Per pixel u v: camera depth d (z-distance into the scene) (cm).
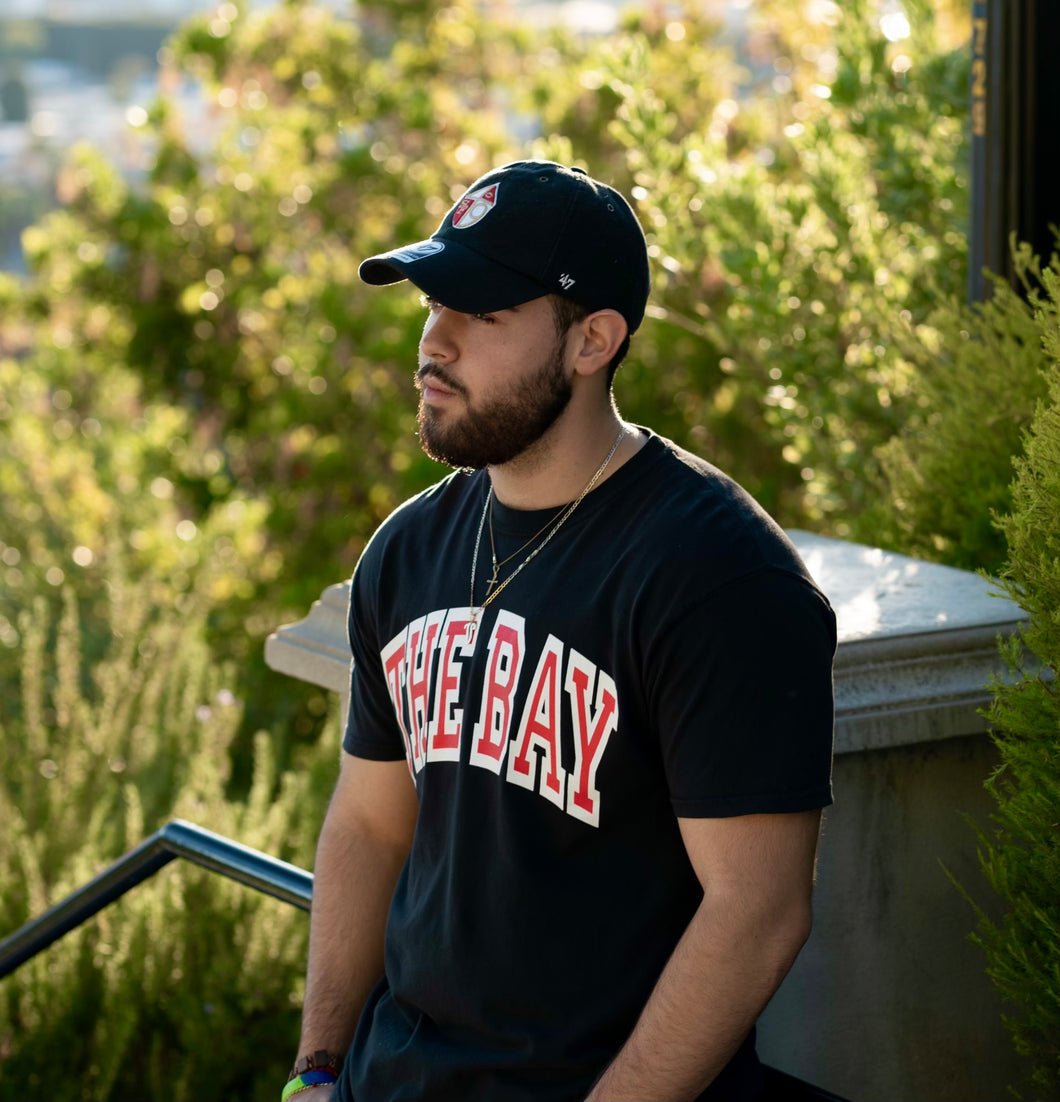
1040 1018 196
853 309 357
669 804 169
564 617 170
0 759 467
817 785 158
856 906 227
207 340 895
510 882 173
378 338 733
